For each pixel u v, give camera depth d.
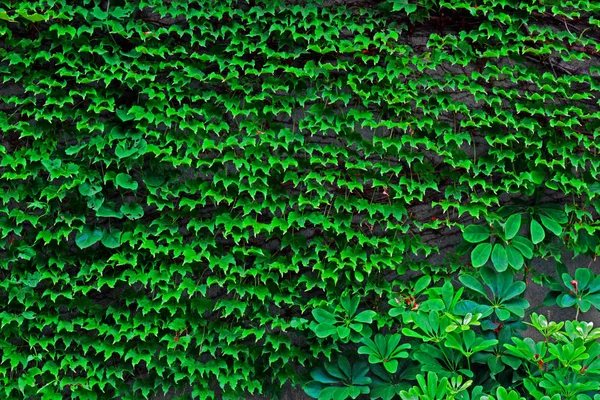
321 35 3.28
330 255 3.31
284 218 3.30
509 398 2.91
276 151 3.33
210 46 3.31
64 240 3.26
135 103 3.27
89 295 3.30
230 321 3.33
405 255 3.41
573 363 3.00
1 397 3.20
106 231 3.24
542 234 3.31
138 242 3.26
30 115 3.23
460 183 3.36
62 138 3.27
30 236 3.22
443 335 3.10
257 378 3.33
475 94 3.35
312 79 3.29
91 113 3.23
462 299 3.35
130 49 3.25
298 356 3.31
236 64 3.27
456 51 3.34
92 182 3.22
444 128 3.35
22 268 3.21
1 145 3.20
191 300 3.28
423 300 3.38
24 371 3.22
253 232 3.36
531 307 3.52
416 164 3.35
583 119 3.44
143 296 3.26
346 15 3.31
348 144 3.32
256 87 3.30
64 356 3.23
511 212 3.38
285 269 3.28
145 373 3.32
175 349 3.28
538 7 3.37
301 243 3.31
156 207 3.31
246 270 3.28
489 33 3.34
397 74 3.31
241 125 3.28
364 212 3.38
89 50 3.19
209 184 3.28
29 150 3.21
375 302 3.36
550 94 3.38
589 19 3.38
